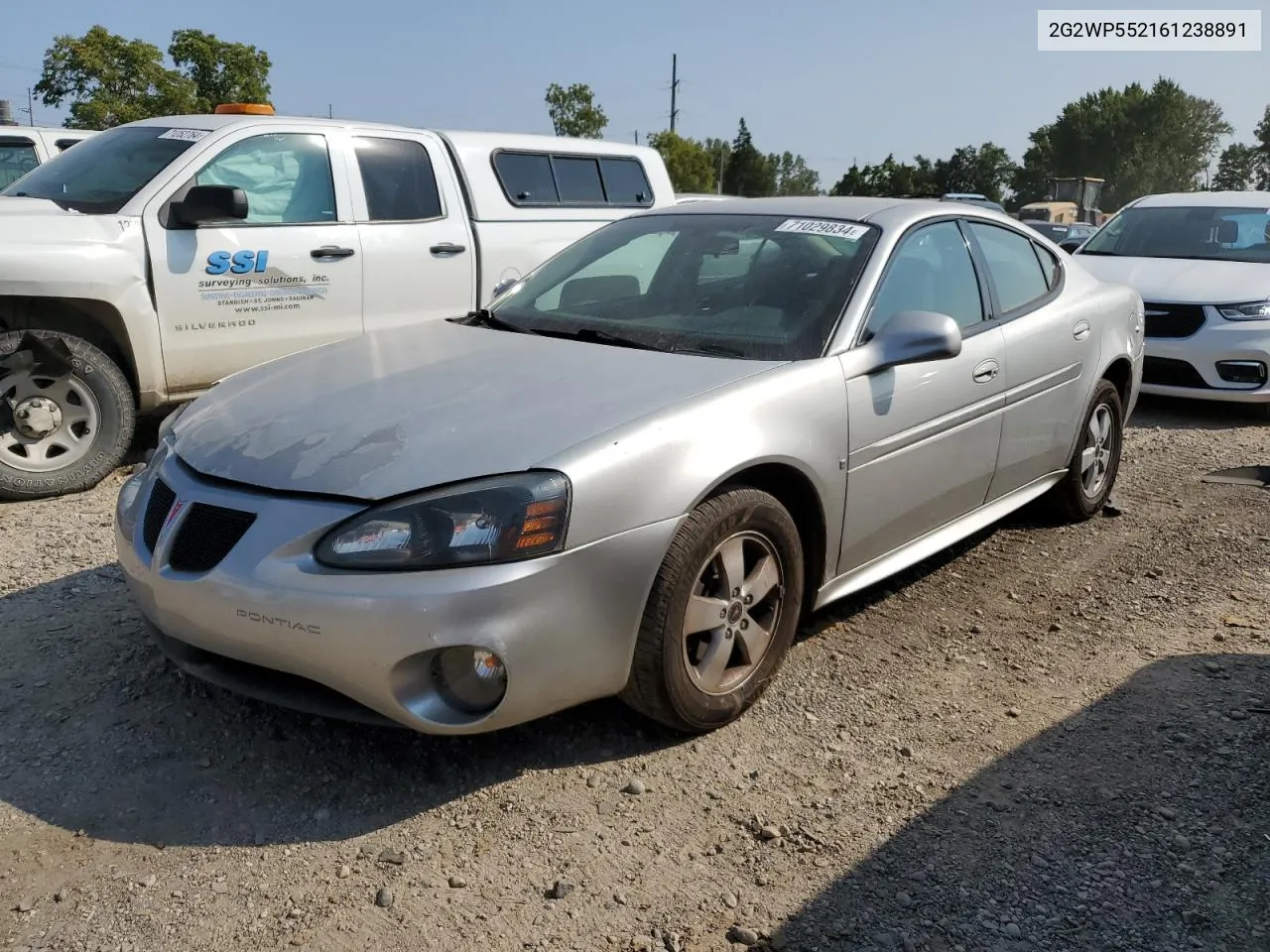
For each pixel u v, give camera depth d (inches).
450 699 104.8
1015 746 123.8
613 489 107.4
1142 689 137.8
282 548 103.3
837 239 151.9
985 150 3826.3
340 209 245.9
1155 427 298.5
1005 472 171.2
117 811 107.6
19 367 199.8
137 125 246.7
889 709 132.2
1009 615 162.2
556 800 111.3
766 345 135.4
